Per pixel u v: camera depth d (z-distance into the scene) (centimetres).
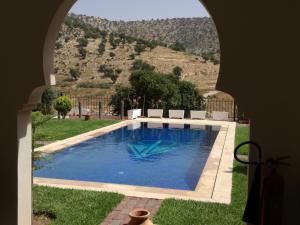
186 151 1319
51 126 1625
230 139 1336
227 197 659
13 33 321
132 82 2114
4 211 338
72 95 3262
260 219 272
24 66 322
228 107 2664
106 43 5259
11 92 327
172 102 2080
